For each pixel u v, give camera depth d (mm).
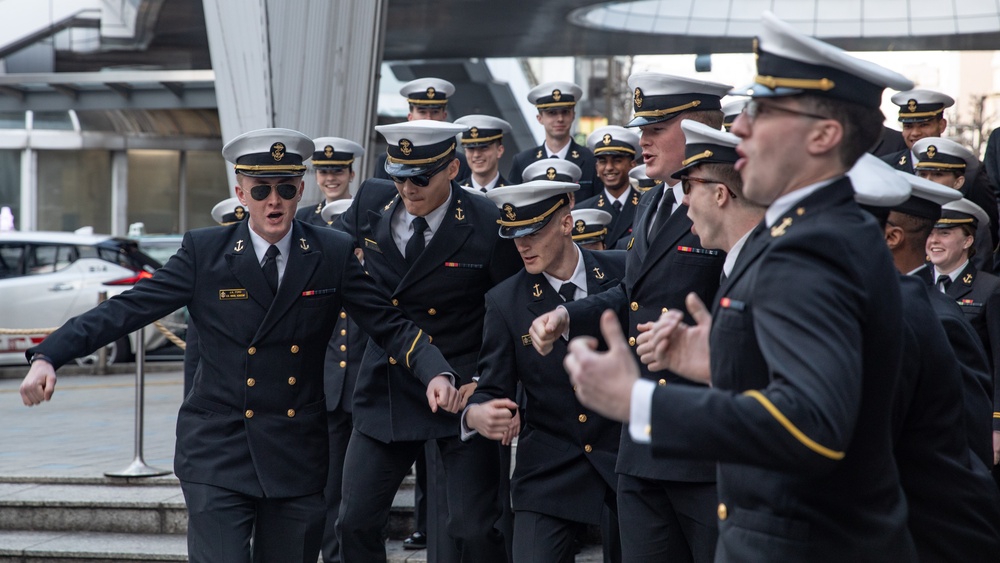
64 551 5547
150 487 6211
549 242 4094
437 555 4770
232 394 4023
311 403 4121
